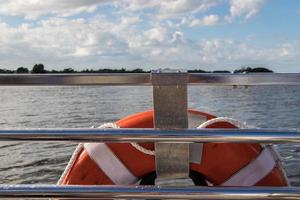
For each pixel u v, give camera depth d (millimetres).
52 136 1953
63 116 26438
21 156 12484
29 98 45562
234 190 1945
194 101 34562
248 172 2584
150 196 1961
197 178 2611
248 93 47719
